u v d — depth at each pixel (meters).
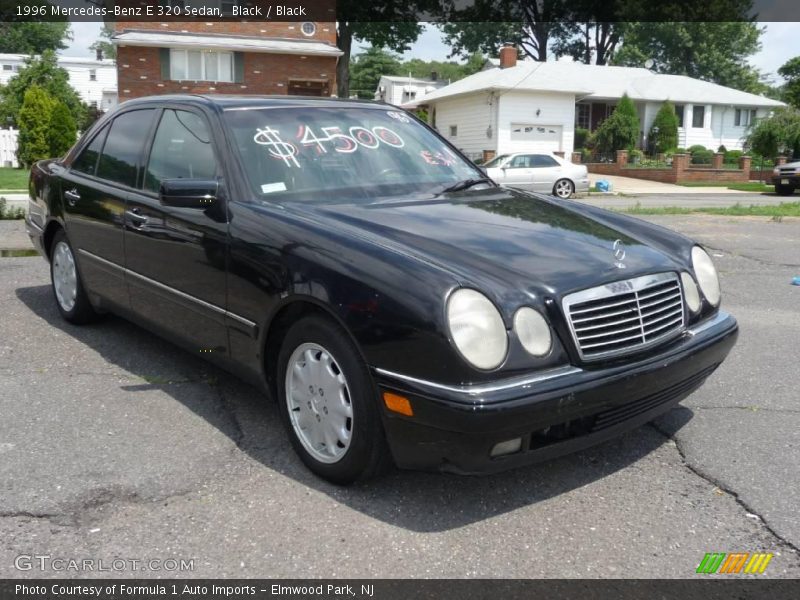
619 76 40.06
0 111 37.72
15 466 3.48
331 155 4.18
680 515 3.16
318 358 3.36
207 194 3.79
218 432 3.90
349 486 3.35
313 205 3.77
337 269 3.17
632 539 2.98
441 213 3.76
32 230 6.02
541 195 4.62
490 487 3.38
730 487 3.40
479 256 3.21
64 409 4.15
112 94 64.56
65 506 3.15
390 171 4.26
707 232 11.52
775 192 25.45
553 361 2.98
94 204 4.93
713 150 40.12
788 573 2.77
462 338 2.82
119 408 4.18
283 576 2.72
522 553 2.88
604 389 3.01
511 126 31.70
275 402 3.76
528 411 2.83
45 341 5.31
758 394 4.54
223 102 4.30
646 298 3.29
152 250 4.31
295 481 3.40
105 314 5.64
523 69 34.22
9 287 6.85
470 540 2.96
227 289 3.74
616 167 32.75
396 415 2.96
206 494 3.27
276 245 3.46
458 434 2.81
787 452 3.75
